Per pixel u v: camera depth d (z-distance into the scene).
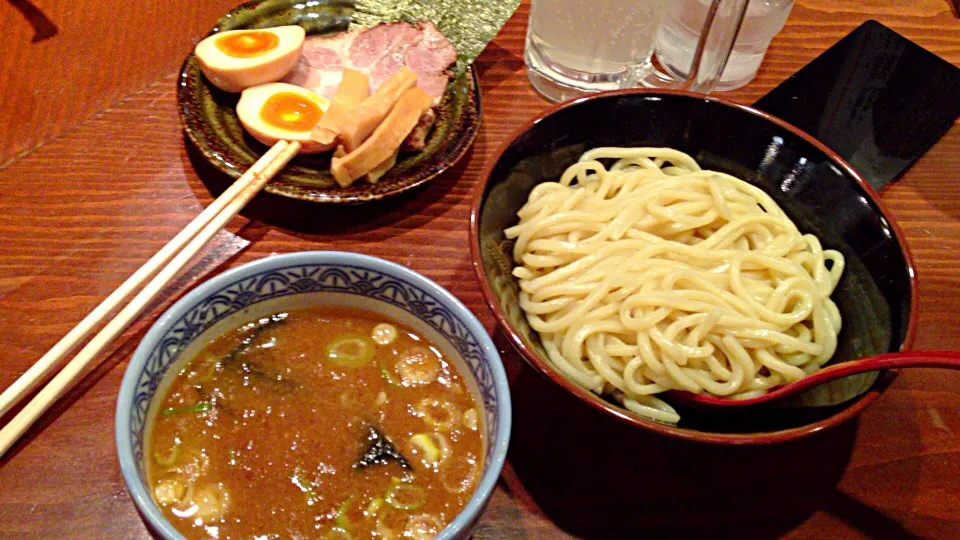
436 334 0.32
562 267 0.38
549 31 0.49
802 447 0.36
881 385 0.31
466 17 0.51
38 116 0.45
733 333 0.36
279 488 0.29
